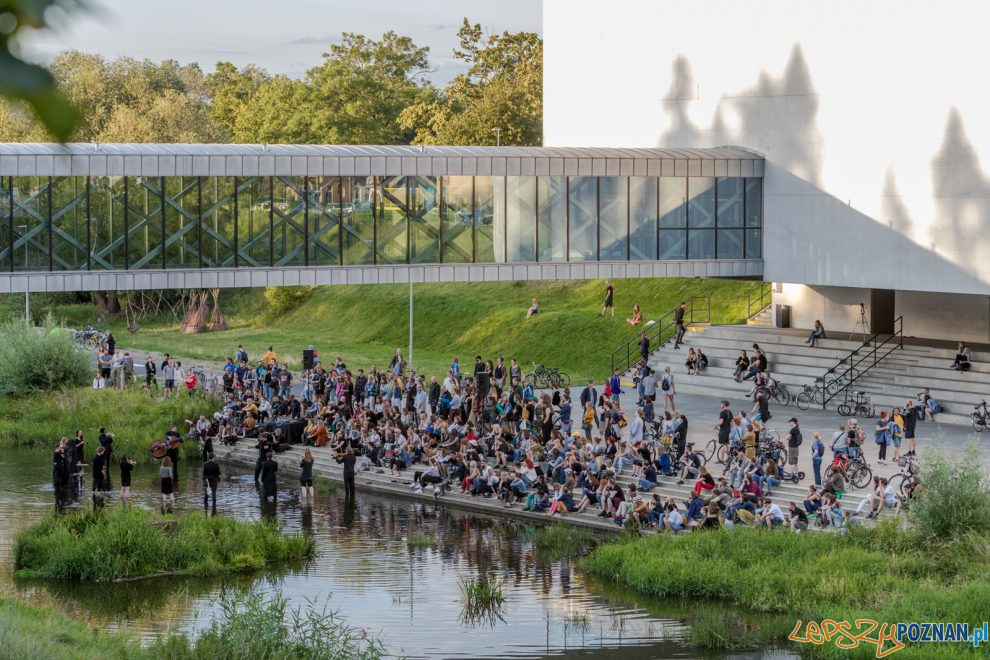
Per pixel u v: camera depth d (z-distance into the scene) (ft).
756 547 99.40
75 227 136.98
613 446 127.85
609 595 95.66
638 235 161.27
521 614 90.48
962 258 146.30
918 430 138.10
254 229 145.38
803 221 163.12
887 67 152.56
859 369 157.79
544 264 157.07
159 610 91.86
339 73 361.10
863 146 155.84
